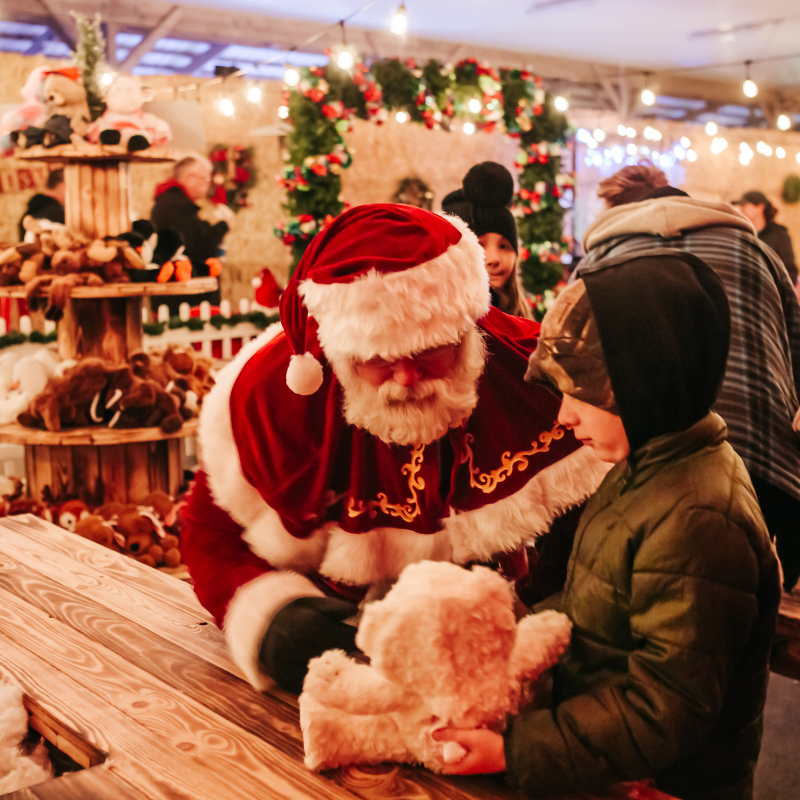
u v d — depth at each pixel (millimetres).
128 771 984
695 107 11008
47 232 3143
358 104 5078
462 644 851
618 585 905
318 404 1281
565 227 8242
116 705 1148
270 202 7074
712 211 1976
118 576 1671
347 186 7137
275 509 1285
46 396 3047
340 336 1105
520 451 1277
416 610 850
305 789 946
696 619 816
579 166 8211
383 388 1145
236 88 6801
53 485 3287
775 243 6492
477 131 7773
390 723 970
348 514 1289
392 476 1276
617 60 9266
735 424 1750
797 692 2434
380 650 863
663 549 840
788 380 1868
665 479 874
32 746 1301
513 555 1338
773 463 1734
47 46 7191
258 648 1135
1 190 5938
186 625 1428
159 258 3291
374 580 1315
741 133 8859
